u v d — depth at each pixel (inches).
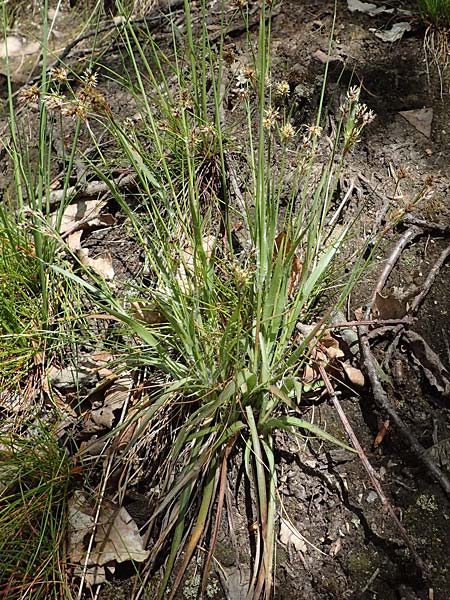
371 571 15.4
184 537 16.3
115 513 16.4
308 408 17.9
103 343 19.5
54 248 20.3
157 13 29.6
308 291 17.4
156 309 18.2
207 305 17.4
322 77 24.9
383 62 25.3
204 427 17.0
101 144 24.6
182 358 18.5
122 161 23.4
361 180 22.1
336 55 25.5
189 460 16.5
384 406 17.0
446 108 23.8
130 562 16.3
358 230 21.0
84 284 17.1
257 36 26.9
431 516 15.9
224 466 15.8
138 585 16.1
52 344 19.6
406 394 17.8
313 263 19.2
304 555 15.9
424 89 24.4
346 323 17.0
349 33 26.4
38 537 16.4
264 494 15.1
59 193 23.1
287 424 16.2
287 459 17.3
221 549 16.1
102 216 22.5
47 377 19.0
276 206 16.5
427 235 20.7
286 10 27.6
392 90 24.5
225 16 27.9
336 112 23.8
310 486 16.8
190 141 18.3
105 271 21.3
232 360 16.6
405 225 20.8
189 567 16.1
